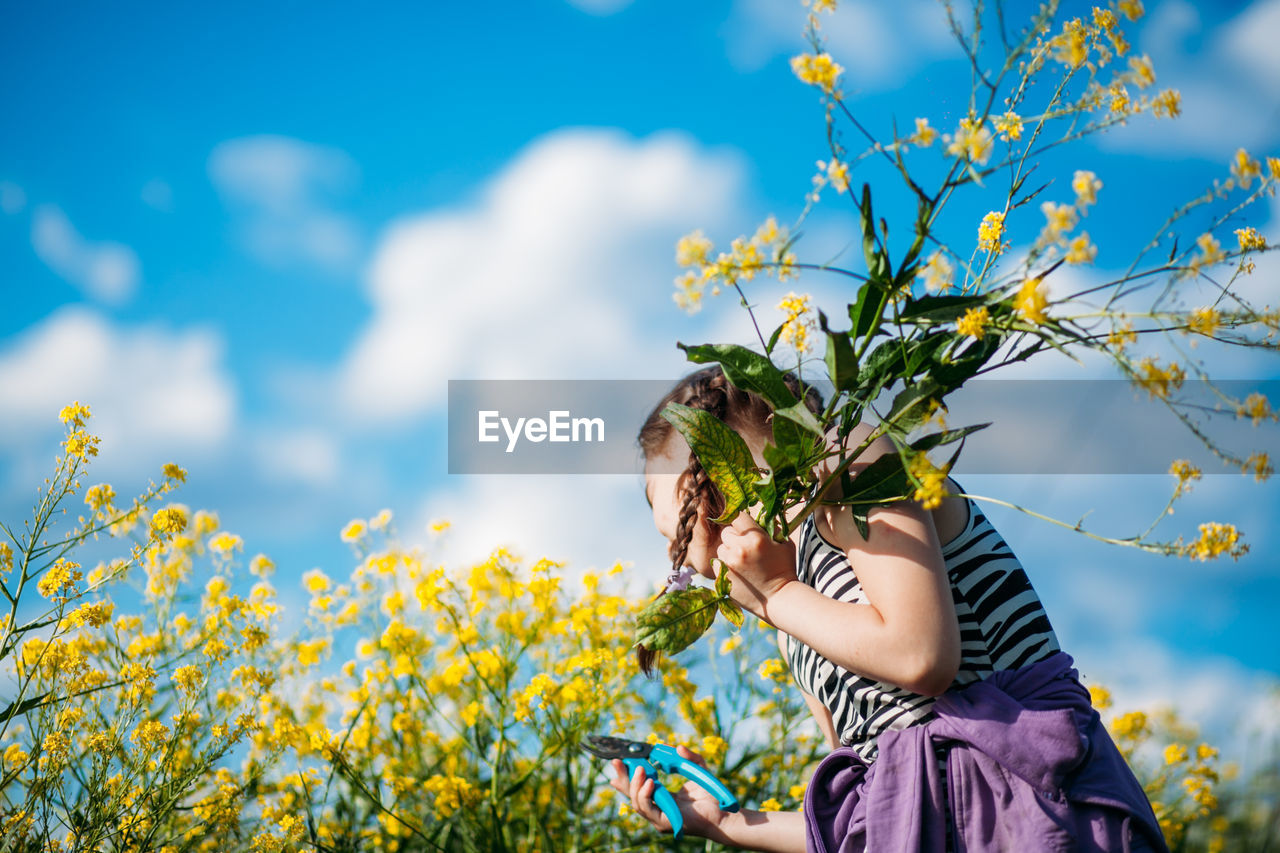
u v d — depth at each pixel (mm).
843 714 1446
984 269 1314
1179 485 1088
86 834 1907
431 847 2820
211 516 2723
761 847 1642
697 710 3125
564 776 3057
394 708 3035
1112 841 1220
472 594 3049
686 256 1186
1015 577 1381
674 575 1528
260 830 2322
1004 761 1246
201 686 2150
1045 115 1243
